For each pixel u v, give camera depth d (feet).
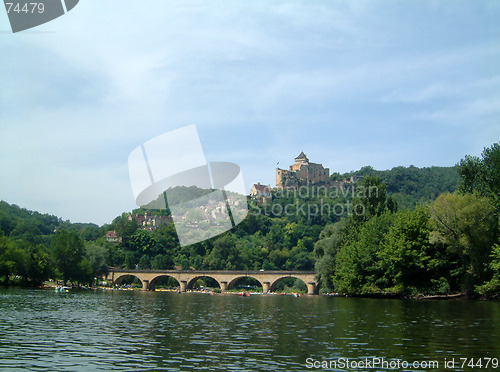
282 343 93.97
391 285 271.08
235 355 80.79
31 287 439.63
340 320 140.97
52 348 86.94
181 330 117.91
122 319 147.54
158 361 75.41
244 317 159.63
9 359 76.13
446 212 230.68
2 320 138.72
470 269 228.22
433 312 160.45
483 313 154.71
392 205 321.73
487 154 254.68
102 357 78.38
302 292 530.27
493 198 240.12
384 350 84.53
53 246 454.81
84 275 477.36
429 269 237.04
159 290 588.09
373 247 274.77
